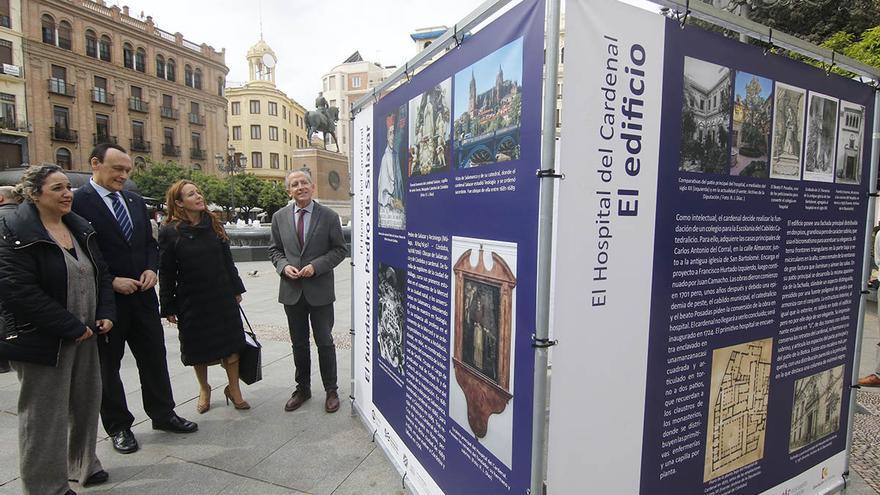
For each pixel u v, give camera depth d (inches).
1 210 132.8
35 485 92.6
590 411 61.2
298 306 140.7
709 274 69.3
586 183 56.4
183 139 1718.8
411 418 98.3
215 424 134.5
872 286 274.2
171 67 1675.7
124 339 120.0
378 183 112.6
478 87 68.4
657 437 68.9
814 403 89.8
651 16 59.4
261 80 2402.8
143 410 144.4
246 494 101.2
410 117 93.0
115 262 115.8
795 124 76.3
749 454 80.4
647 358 65.6
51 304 89.9
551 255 55.1
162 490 103.0
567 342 57.7
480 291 70.2
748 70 69.2
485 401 70.4
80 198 113.7
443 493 85.1
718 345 72.7
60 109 1344.7
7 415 139.5
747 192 71.6
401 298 100.8
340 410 143.7
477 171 69.4
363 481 105.5
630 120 58.6
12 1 1222.3
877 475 105.7
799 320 83.5
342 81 2952.8
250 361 140.8
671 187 63.5
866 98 87.3
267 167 2388.0
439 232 82.4
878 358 160.1
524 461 61.4
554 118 52.9
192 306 131.0
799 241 80.1
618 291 60.9
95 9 1422.2
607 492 64.7
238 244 594.9
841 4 317.4
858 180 88.7
